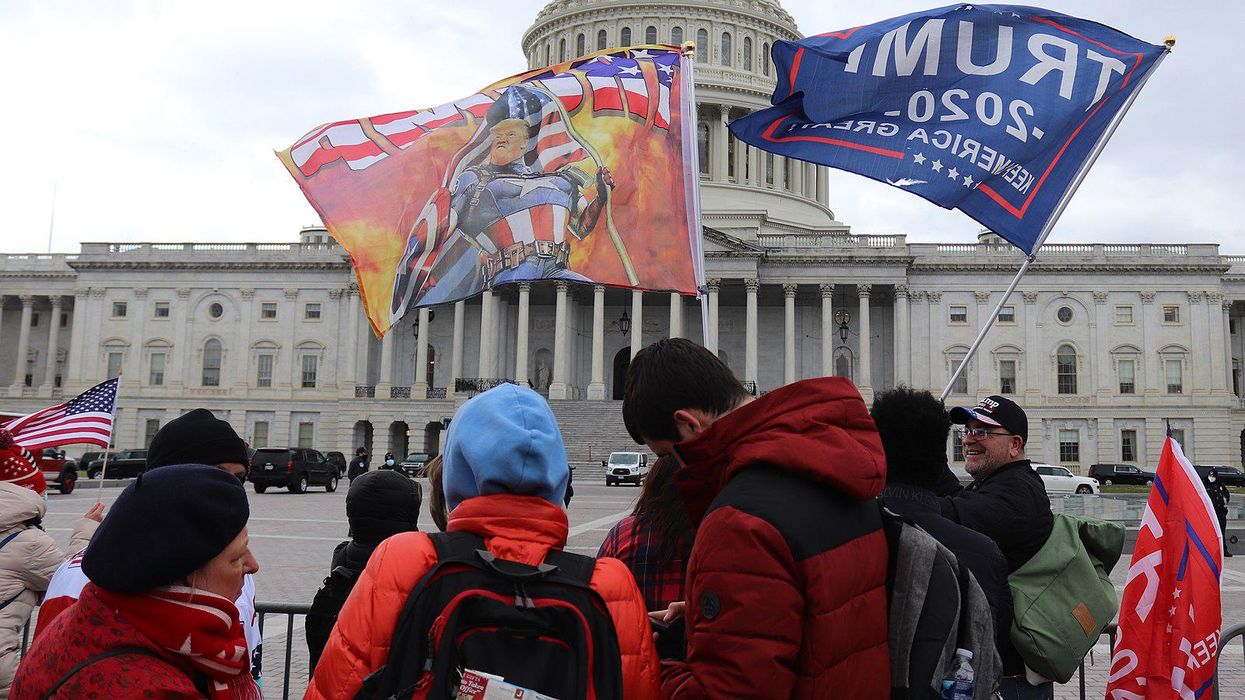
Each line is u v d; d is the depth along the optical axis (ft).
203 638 11.78
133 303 293.02
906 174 32.04
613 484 200.64
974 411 22.79
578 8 344.49
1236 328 296.51
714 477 13.96
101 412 40.65
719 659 12.12
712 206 321.93
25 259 308.81
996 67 32.14
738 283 274.36
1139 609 21.63
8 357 319.88
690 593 12.81
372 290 30.30
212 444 19.48
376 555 12.78
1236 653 48.26
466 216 31.89
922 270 276.82
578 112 33.35
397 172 31.58
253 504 143.23
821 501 13.06
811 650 12.49
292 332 287.69
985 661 15.34
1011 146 31.76
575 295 285.64
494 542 12.75
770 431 13.42
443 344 291.99
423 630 11.88
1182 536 21.48
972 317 275.80
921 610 14.42
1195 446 264.93
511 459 13.07
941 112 32.17
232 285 290.97
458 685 11.42
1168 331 269.85
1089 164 31.68
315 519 117.60
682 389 15.05
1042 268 272.72
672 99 34.12
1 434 25.71
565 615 11.96
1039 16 32.30
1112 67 31.83
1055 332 273.13
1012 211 31.78
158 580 11.62
